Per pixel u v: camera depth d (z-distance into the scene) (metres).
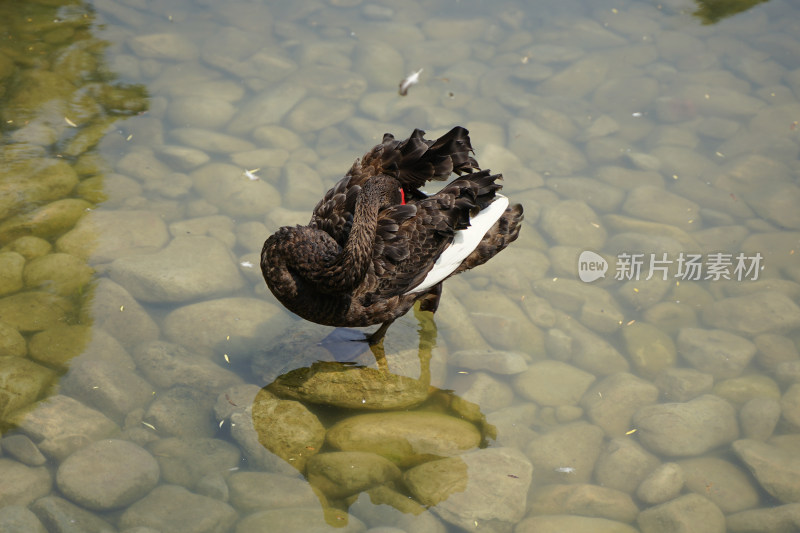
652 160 8.13
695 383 6.02
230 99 8.78
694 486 5.23
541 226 7.51
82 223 6.92
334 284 5.12
